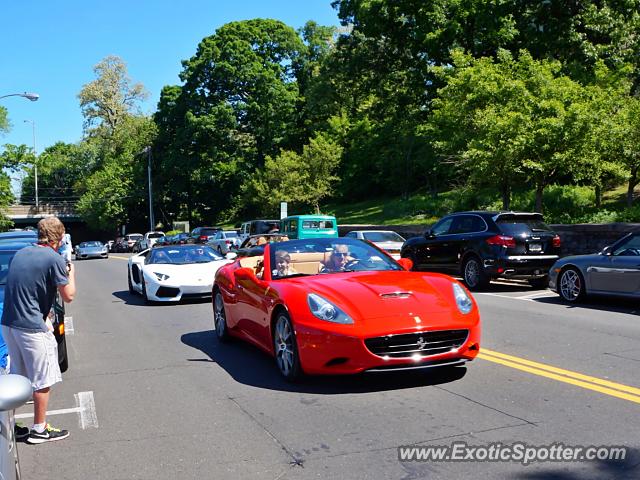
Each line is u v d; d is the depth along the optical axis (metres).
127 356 8.20
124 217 76.31
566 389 5.70
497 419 4.90
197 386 6.41
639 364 6.61
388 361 5.52
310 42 64.75
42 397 4.87
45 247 4.90
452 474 3.91
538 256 13.68
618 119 19.23
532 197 25.62
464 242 14.38
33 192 106.12
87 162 84.31
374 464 4.12
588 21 25.91
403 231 27.70
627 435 4.47
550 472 3.89
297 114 61.09
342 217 44.75
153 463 4.36
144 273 13.63
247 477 4.02
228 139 59.66
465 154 19.73
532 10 28.50
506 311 10.65
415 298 5.97
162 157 67.44
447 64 31.78
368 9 33.12
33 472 4.31
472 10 29.30
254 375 6.75
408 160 41.44
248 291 7.39
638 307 10.73
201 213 70.00
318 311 5.86
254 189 49.59
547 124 17.95
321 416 5.18
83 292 17.78
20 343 4.78
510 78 20.69
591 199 24.42
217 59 58.62
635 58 25.30
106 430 5.16
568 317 9.84
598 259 10.87
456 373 6.38
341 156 51.84
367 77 37.78
